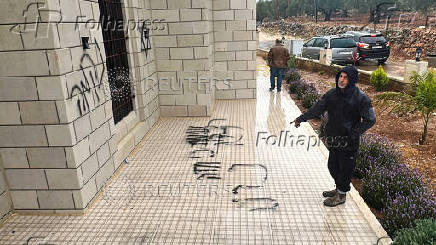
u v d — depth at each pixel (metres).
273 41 33.12
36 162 3.69
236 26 8.66
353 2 46.03
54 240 3.40
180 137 6.23
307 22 44.78
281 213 3.77
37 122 3.54
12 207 3.88
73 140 3.62
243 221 3.64
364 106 3.36
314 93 8.49
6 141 3.63
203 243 3.29
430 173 4.86
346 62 14.52
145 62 6.39
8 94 3.47
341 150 3.60
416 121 7.09
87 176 3.94
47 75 3.38
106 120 4.47
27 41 3.28
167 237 3.40
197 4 6.76
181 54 7.07
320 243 3.27
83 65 3.84
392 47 19.36
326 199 3.90
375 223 3.51
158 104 7.34
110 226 3.61
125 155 5.22
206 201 4.05
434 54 13.65
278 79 9.94
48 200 3.83
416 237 2.85
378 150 5.06
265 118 7.30
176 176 4.70
